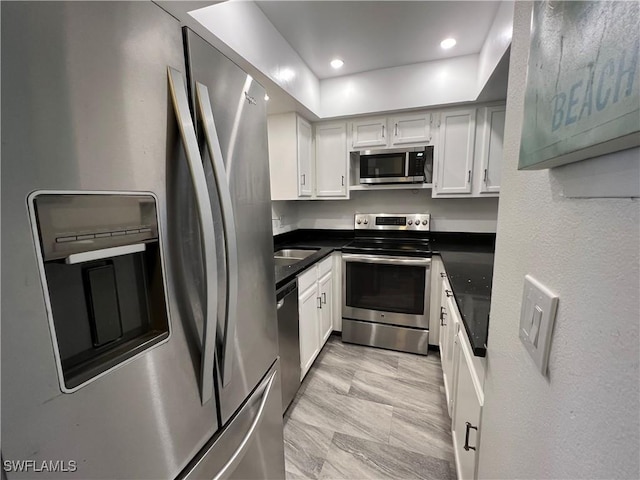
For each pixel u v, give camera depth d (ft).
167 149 2.11
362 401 6.17
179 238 2.23
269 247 3.79
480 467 2.69
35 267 1.41
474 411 2.98
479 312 3.56
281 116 8.18
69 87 1.52
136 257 2.09
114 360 1.80
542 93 1.27
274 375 3.90
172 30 2.16
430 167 8.39
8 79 1.30
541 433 1.45
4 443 1.35
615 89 0.81
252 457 3.45
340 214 10.43
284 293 5.47
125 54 1.81
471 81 7.22
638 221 0.84
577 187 1.17
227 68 2.81
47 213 1.45
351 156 9.05
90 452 1.68
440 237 9.47
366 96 8.10
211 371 2.49
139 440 1.96
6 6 1.29
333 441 5.17
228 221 2.55
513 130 1.91
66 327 1.69
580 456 1.12
